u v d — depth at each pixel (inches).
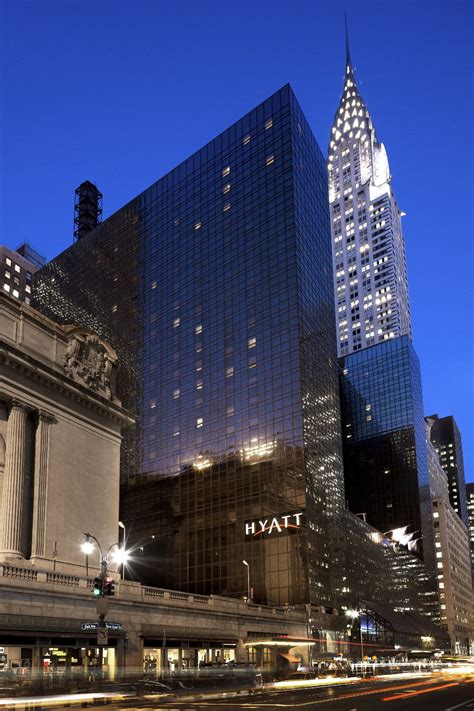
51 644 1796.3
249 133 5359.3
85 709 1243.2
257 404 4586.6
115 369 2942.9
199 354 5118.1
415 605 7204.7
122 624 2081.7
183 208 5743.1
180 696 1609.3
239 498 4480.8
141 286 5885.8
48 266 7160.4
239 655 2728.8
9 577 1739.7
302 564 4015.8
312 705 1259.8
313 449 4397.1
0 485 2233.0
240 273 5017.2
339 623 4311.0
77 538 2470.5
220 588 4384.8
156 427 5241.1
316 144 5551.2
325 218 5438.0
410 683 2139.5
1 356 2271.2
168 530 4849.9
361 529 5831.7
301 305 4621.1
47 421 2442.2
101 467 2699.3
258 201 5068.9
